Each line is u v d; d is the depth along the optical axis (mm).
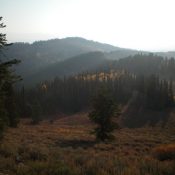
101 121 44156
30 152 13391
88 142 41000
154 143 43625
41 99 161125
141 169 11055
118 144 39344
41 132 52312
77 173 9828
